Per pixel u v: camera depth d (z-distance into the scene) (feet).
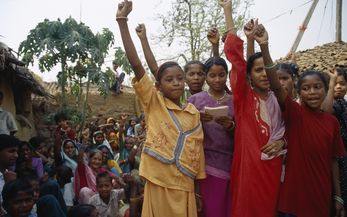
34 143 21.88
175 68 10.01
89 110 50.93
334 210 10.89
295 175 9.83
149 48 11.32
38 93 38.99
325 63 37.11
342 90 12.54
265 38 9.41
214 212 10.18
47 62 37.11
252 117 9.95
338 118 12.24
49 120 42.78
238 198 9.59
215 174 10.36
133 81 9.89
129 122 39.06
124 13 9.84
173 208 9.35
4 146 14.11
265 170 9.55
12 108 31.73
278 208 9.81
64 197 19.08
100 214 17.53
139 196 16.74
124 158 29.94
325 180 10.03
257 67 10.02
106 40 38.88
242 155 9.73
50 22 37.52
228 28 10.64
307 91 10.17
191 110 10.07
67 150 21.95
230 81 10.41
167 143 9.53
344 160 11.75
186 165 9.57
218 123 10.45
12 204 11.41
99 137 27.86
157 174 9.45
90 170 20.22
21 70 31.27
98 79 39.14
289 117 9.91
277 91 9.63
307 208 9.84
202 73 12.09
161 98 9.91
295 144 9.93
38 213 14.67
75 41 36.65
